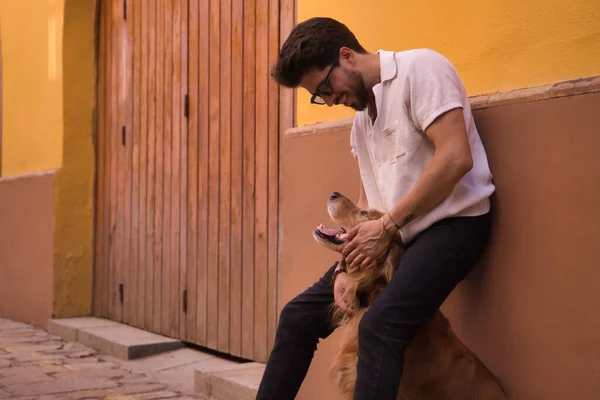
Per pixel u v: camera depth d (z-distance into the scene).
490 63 2.53
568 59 2.27
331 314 2.57
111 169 5.93
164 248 5.16
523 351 2.33
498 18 2.49
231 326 4.46
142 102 5.48
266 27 4.19
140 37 5.52
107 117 6.00
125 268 5.68
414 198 2.13
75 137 6.08
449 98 2.14
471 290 2.50
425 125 2.16
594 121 2.13
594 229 2.13
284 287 3.48
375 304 2.16
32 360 4.69
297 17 3.70
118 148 5.82
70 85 6.05
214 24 4.65
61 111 6.02
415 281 2.14
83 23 6.07
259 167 4.24
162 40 5.23
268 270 4.16
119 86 5.82
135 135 5.57
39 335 5.74
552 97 2.24
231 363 4.40
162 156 5.21
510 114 2.37
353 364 2.37
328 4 3.28
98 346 5.06
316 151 3.26
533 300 2.29
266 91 4.19
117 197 5.82
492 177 2.41
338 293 2.42
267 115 4.18
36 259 6.27
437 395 2.33
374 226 2.19
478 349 2.48
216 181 4.62
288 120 4.02
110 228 5.92
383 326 2.11
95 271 6.14
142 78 5.48
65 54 6.02
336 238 2.48
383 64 2.29
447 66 2.22
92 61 6.14
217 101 4.62
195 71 4.85
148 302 5.34
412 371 2.32
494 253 2.41
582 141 2.16
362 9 3.08
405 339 2.14
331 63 2.31
